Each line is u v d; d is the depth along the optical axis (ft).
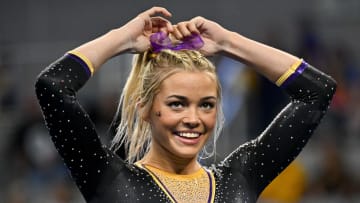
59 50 76.84
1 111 72.79
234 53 29.30
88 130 27.30
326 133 65.57
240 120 63.82
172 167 28.25
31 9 80.48
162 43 28.30
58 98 26.99
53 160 68.44
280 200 60.75
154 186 27.76
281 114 29.63
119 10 80.33
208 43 29.14
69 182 65.41
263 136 29.50
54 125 27.12
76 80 27.40
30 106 71.46
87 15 80.48
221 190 28.19
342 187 62.13
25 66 75.10
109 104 68.28
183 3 80.02
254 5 79.51
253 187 28.89
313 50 72.74
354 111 67.82
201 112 27.53
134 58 29.01
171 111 27.48
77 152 27.27
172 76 27.55
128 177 27.81
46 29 80.33
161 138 27.81
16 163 68.95
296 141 29.17
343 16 78.69
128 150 30.04
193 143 27.50
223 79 65.46
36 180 67.26
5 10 80.69
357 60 75.77
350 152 64.85
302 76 29.43
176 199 27.61
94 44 27.91
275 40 73.46
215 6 79.97
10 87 73.87
